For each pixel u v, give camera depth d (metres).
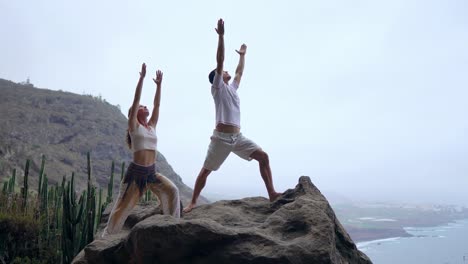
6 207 13.12
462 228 70.69
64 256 10.62
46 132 56.34
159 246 5.65
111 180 12.84
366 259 7.27
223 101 7.04
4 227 12.27
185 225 5.67
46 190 14.28
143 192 6.90
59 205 14.31
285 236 6.14
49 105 66.25
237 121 7.09
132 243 5.92
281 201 7.27
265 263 5.62
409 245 43.34
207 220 5.91
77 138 58.31
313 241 5.83
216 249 5.81
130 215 8.02
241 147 7.17
